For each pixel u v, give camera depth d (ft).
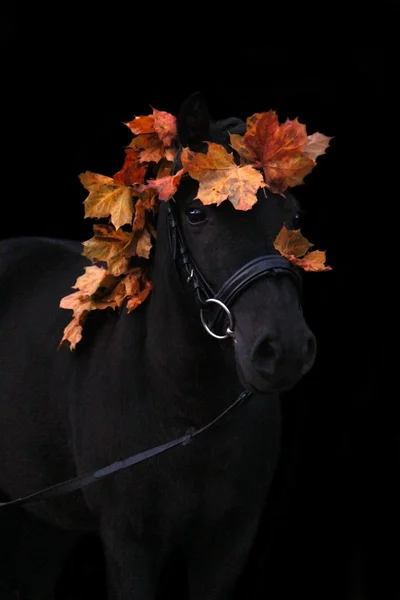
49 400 18.84
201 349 15.92
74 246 21.84
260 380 14.12
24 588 21.99
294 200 15.46
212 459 16.61
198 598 17.57
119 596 17.08
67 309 19.33
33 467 19.31
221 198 14.37
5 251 21.52
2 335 20.26
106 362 17.35
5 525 21.57
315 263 14.83
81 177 16.69
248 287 14.46
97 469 17.25
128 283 17.03
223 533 17.19
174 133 16.06
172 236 15.74
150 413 16.70
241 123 15.88
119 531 17.01
